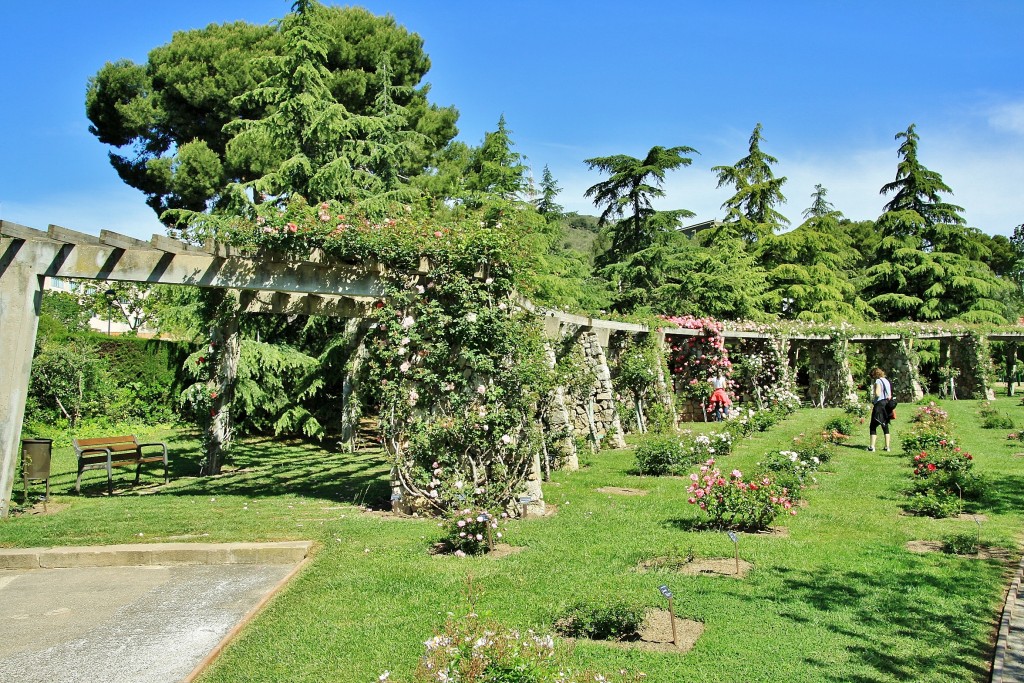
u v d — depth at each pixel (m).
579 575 5.25
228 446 11.74
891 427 14.88
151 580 5.52
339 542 6.18
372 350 7.79
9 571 5.82
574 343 12.42
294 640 4.20
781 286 27.80
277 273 7.54
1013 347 23.83
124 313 24.16
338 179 14.18
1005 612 4.49
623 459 11.46
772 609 4.57
